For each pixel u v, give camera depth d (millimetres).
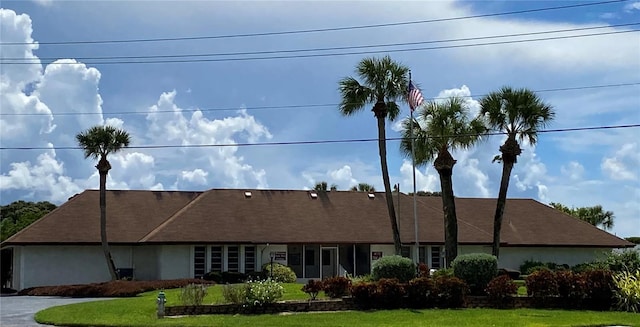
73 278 42281
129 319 21609
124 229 43312
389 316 21672
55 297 35031
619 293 24188
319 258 44531
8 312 25938
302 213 45469
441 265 45438
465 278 25625
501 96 36156
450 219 34969
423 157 37719
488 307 24422
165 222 42906
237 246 42625
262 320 21031
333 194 48281
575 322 20203
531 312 22781
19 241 40781
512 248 46062
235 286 23906
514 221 48406
